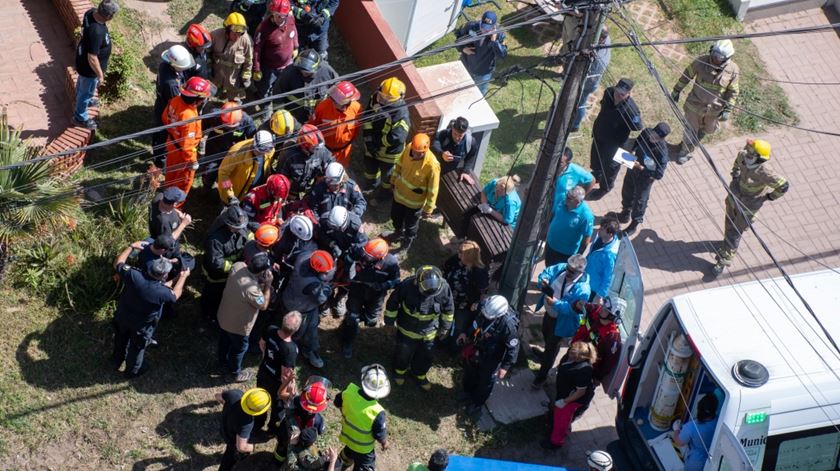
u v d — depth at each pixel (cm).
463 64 1397
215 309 1061
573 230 1174
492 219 1202
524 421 1129
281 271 1034
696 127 1448
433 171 1139
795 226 1418
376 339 1149
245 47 1195
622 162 1301
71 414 1003
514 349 1034
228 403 916
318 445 1041
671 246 1369
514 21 1592
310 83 1194
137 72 1312
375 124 1195
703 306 973
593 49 931
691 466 980
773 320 974
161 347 1071
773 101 1567
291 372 955
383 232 1249
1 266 1062
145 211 1141
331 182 1062
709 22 1653
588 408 1164
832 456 959
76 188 1088
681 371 984
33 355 1030
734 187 1270
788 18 1694
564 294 1092
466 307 1122
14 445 971
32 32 1300
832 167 1496
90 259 1092
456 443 1090
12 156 1002
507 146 1438
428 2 1443
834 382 937
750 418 912
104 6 1108
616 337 1039
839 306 1005
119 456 988
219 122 1111
